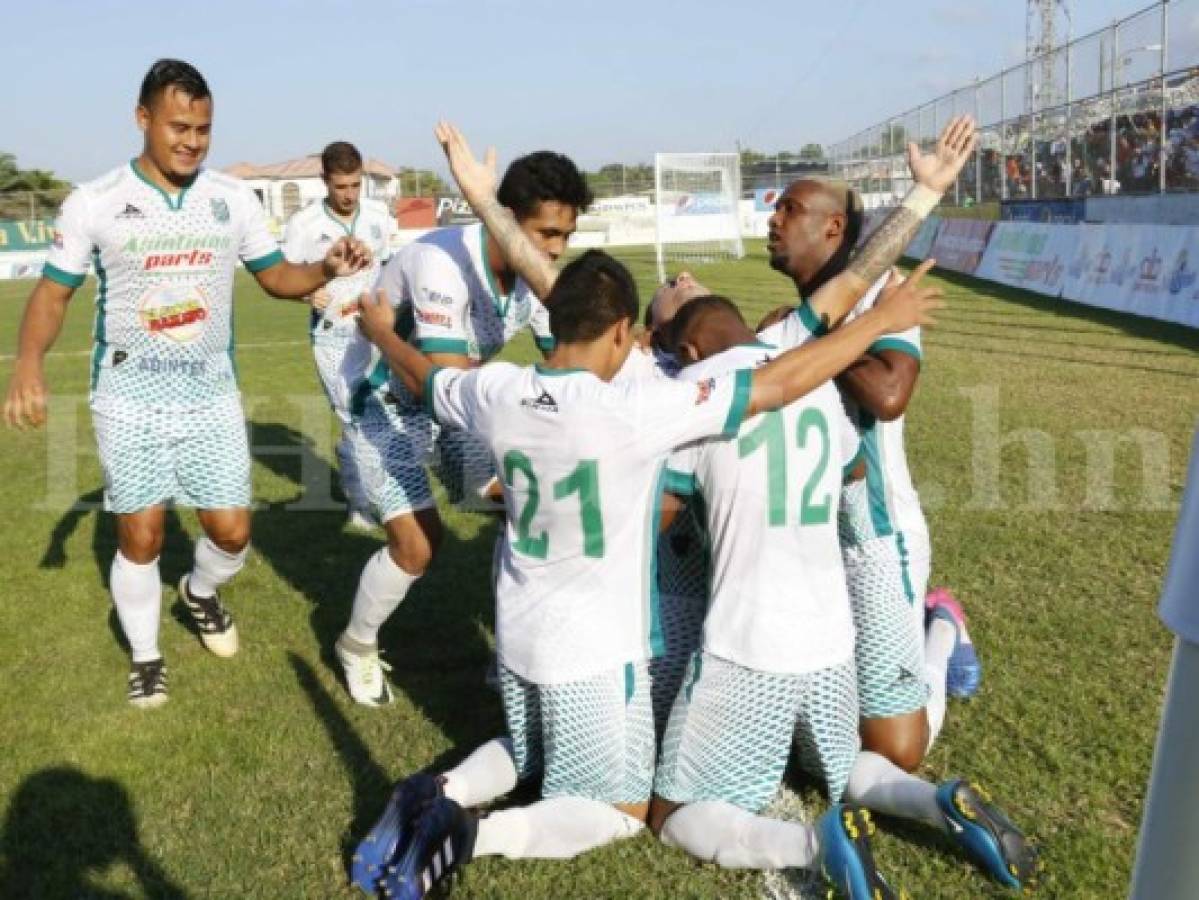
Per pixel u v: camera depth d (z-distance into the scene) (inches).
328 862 126.3
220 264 172.6
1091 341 515.5
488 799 131.6
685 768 125.3
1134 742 146.3
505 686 129.5
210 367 175.9
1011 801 133.9
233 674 183.2
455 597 215.9
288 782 144.9
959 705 159.5
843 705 126.3
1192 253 565.0
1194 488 44.1
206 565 183.6
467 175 138.6
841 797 129.3
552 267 139.2
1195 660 43.5
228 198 172.9
